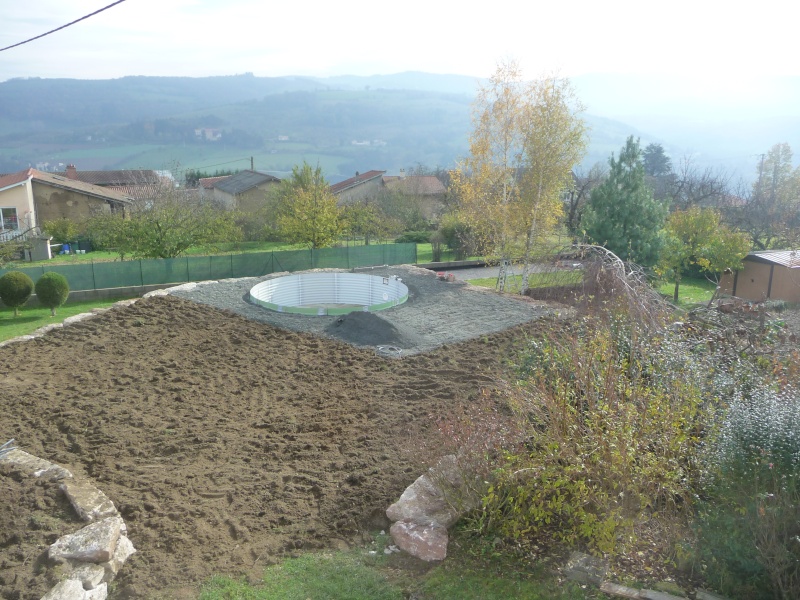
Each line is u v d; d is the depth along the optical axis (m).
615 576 6.03
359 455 8.85
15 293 19.59
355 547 6.74
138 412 10.52
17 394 11.15
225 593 5.91
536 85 22.16
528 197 22.33
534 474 6.64
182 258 25.27
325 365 13.13
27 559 6.01
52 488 7.34
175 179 46.81
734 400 7.30
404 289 20.44
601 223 23.52
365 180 56.41
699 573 6.00
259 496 7.73
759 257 24.83
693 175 45.59
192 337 14.99
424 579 6.17
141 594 5.86
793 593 5.28
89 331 15.27
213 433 9.70
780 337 11.24
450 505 6.99
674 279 26.12
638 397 7.20
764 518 5.52
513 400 7.52
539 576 6.13
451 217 35.75
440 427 7.71
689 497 6.77
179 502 7.55
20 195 38.78
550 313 16.73
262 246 40.88
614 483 6.40
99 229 35.50
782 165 45.91
